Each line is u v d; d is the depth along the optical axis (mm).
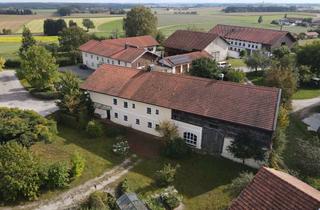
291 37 91188
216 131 36656
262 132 33719
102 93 44531
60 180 30906
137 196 29750
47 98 54156
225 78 57656
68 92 45656
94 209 27953
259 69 73062
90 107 46438
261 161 34219
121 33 130875
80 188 31531
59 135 41875
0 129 36312
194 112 37156
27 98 54594
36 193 30047
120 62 66750
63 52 86875
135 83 44031
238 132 35219
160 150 38500
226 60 84938
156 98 40500
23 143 36594
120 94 43094
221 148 37062
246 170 34625
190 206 29578
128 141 40656
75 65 79562
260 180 19797
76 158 32844
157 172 33750
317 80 61688
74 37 85312
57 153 37219
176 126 39156
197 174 34125
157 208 28547
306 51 64438
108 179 33062
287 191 18234
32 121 39469
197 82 40719
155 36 104500
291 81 49125
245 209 19047
